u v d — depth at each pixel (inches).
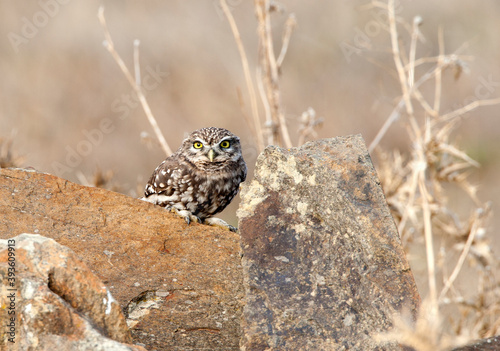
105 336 199.9
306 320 228.7
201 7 1001.5
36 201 309.9
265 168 280.8
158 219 319.6
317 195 266.5
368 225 250.2
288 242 256.2
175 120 853.2
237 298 271.6
